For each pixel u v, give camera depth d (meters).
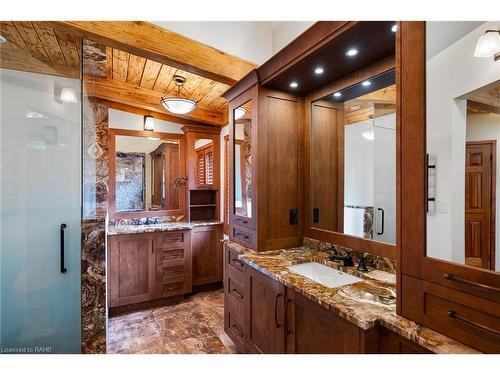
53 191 1.68
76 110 1.76
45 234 1.66
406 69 1.05
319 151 2.10
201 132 3.63
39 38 1.64
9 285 1.59
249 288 1.92
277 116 2.11
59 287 1.68
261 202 2.03
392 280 1.43
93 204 2.62
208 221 3.73
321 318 1.27
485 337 0.82
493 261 0.85
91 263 1.76
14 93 1.61
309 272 1.81
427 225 0.98
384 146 1.62
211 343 2.35
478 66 0.92
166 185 3.65
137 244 3.03
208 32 2.14
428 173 0.98
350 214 1.83
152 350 2.24
